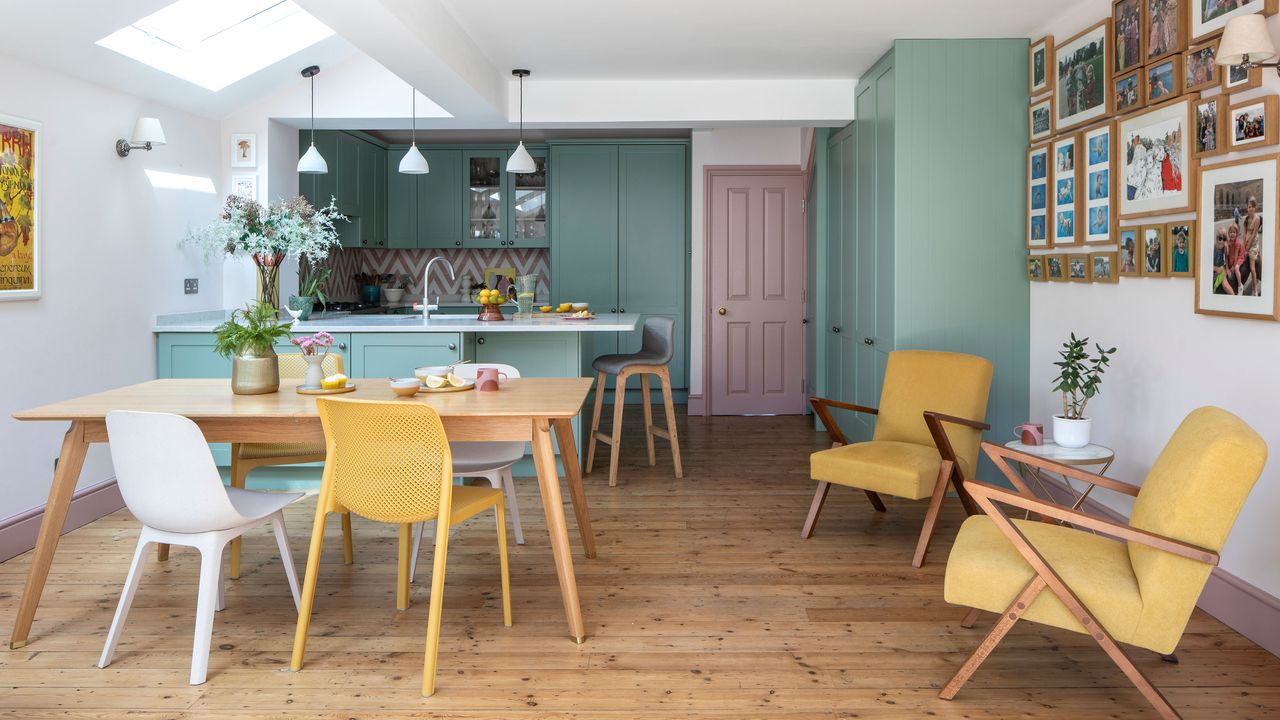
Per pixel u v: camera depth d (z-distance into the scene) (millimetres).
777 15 4219
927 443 4000
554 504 2832
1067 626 2318
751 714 2381
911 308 4719
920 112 4664
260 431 2877
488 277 8516
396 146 8242
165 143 4477
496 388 3283
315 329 4945
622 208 8062
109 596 3221
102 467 4309
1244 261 2906
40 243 3805
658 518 4316
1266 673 2623
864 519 4293
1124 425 3768
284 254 5160
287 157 5836
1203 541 2164
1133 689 2527
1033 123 4582
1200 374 3234
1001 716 2371
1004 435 4754
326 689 2523
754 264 7551
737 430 6809
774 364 7605
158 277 4805
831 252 6359
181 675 2602
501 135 8031
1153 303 3545
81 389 4156
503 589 2971
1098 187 3906
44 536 2809
